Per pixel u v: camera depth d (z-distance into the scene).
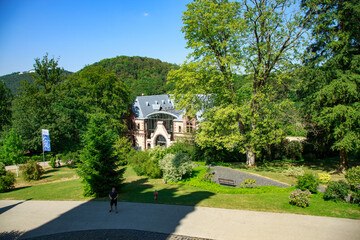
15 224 13.78
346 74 21.28
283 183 21.81
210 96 30.05
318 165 29.52
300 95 26.78
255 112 25.61
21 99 55.00
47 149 36.72
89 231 12.17
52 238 11.66
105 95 46.25
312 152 35.47
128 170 31.11
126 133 59.75
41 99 53.66
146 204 15.92
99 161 18.77
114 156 19.77
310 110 23.53
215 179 23.92
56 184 25.25
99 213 14.69
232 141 25.41
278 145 33.84
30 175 27.91
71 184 24.45
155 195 16.81
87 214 14.65
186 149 34.28
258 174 25.34
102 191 18.86
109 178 18.75
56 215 14.91
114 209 15.18
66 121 43.38
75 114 45.16
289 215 12.95
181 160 24.30
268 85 27.22
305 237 10.45
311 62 23.45
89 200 17.83
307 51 25.62
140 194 18.88
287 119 26.62
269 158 34.12
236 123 25.80
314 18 23.72
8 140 32.44
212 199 16.42
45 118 44.12
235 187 20.11
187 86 27.91
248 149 28.62
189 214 13.66
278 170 27.27
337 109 20.88
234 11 25.19
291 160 33.66
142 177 26.73
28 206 17.23
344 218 12.36
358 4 20.25
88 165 18.62
